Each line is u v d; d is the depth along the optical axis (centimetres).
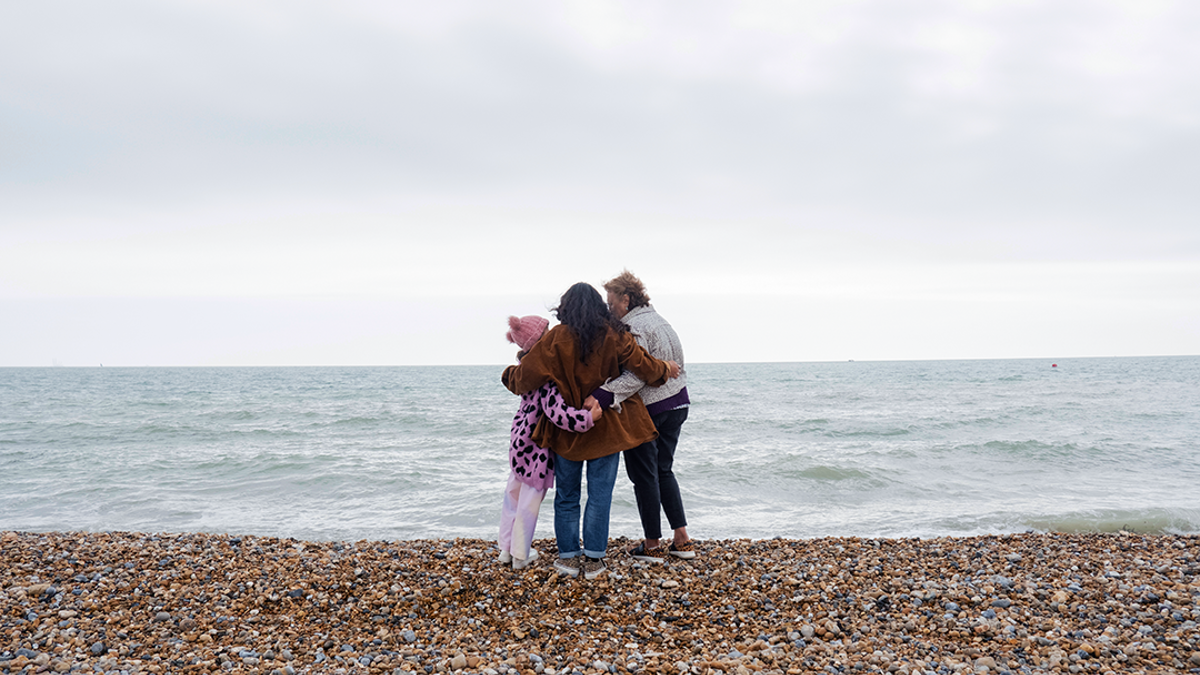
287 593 403
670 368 412
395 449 1384
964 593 419
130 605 380
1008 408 2241
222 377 7088
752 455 1219
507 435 1648
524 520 433
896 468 1088
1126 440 1385
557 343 389
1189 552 532
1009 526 729
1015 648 338
